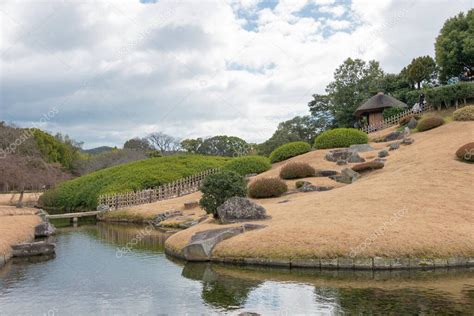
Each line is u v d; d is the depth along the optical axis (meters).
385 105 49.94
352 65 60.31
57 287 12.84
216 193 21.72
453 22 52.62
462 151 25.81
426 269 13.53
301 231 15.91
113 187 43.88
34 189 57.25
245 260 15.09
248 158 39.47
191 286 12.55
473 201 19.23
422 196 20.06
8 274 14.84
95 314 10.20
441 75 55.22
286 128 64.19
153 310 10.37
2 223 25.16
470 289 11.24
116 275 14.34
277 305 10.41
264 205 24.95
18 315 10.26
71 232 28.12
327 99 63.28
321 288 11.77
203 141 78.19
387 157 32.34
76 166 73.12
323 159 36.59
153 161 51.66
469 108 36.72
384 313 9.47
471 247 14.16
